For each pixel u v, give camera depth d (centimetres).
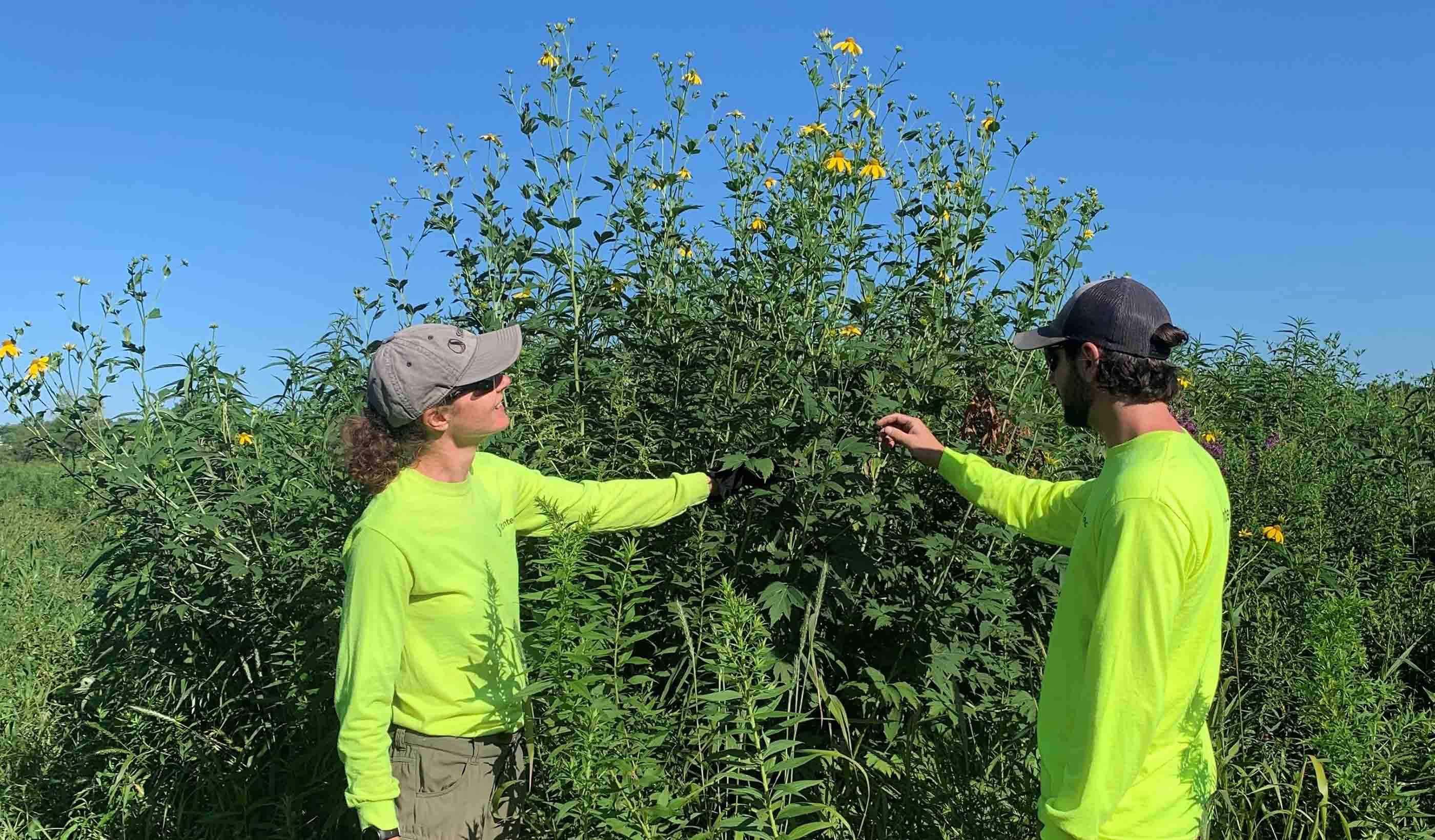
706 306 484
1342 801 327
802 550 366
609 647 276
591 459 401
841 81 488
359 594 243
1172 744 210
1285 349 885
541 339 474
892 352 394
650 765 249
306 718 389
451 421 252
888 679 371
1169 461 202
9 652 646
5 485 1622
